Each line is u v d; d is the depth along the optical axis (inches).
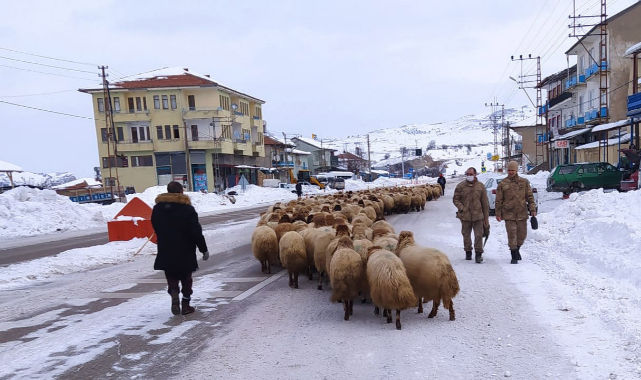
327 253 254.5
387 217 703.1
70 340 197.9
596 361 151.1
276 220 393.4
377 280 193.0
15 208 794.8
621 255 269.1
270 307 241.6
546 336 177.0
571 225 399.2
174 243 223.1
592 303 209.6
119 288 304.3
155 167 1910.7
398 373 151.8
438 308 227.1
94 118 1916.8
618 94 1272.1
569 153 1641.2
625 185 628.1
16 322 229.5
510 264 318.3
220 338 194.4
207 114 1876.2
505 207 321.4
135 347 186.5
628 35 1266.0
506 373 146.9
